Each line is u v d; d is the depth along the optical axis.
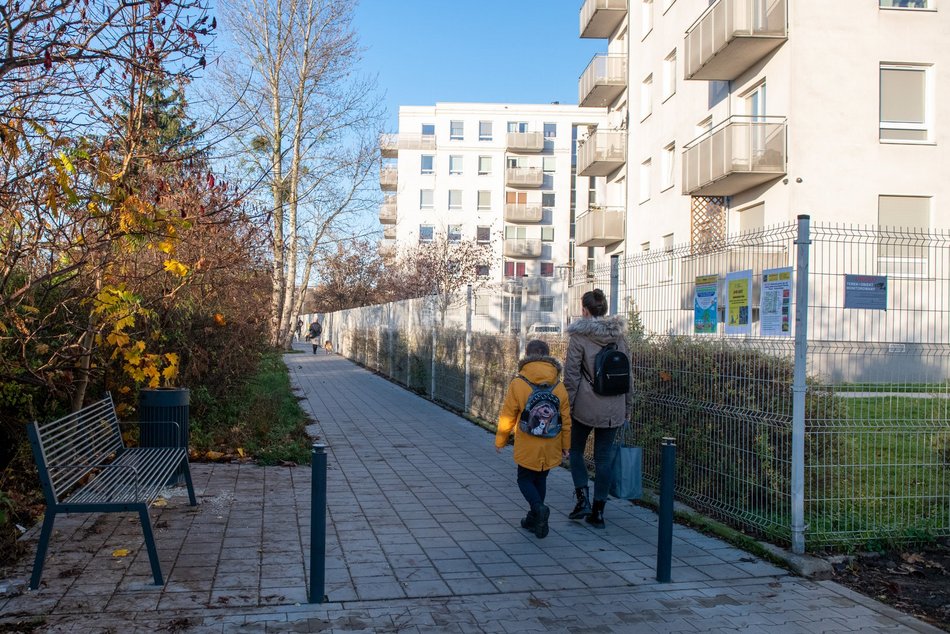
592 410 6.62
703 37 19.61
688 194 20.88
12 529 5.87
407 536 6.21
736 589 5.16
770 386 6.05
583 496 6.79
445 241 44.47
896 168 18.03
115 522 6.35
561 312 10.36
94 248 6.50
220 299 10.66
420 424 12.84
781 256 5.91
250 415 11.01
